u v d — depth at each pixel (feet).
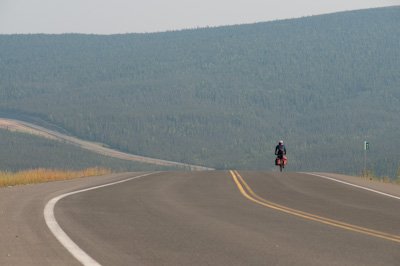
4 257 90.58
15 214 140.56
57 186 247.09
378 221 146.72
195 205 174.60
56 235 112.37
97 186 248.52
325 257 96.07
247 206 174.81
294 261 92.43
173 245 105.29
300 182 289.74
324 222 141.18
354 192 237.86
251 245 106.42
